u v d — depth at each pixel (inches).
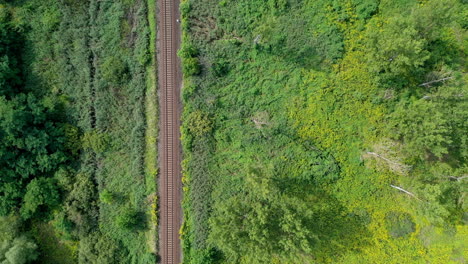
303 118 1592.0
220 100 1585.9
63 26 1624.0
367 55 1533.0
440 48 1588.3
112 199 1594.5
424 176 1521.9
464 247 1581.0
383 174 1585.9
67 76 1628.9
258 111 1593.3
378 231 1589.6
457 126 1465.3
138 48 1589.6
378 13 1603.1
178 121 1590.8
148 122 1596.9
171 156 1590.8
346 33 1599.4
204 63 1583.4
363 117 1592.0
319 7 1601.9
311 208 1583.4
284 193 1573.6
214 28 1596.9
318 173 1577.3
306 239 1386.6
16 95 1568.7
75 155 1628.9
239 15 1590.8
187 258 1571.1
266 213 1387.8
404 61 1422.2
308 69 1596.9
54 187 1583.4
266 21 1589.6
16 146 1550.2
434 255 1588.3
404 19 1432.1
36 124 1569.9
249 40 1590.8
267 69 1598.2
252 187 1517.0
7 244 1524.4
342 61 1593.3
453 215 1595.7
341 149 1593.3
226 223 1423.5
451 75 1540.4
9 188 1560.0
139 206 1596.9
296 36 1599.4
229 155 1593.3
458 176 1531.7
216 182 1585.9
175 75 1589.6
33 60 1641.2
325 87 1592.0
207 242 1565.0
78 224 1595.7
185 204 1584.6
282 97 1594.5
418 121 1460.4
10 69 1568.7
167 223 1596.9
